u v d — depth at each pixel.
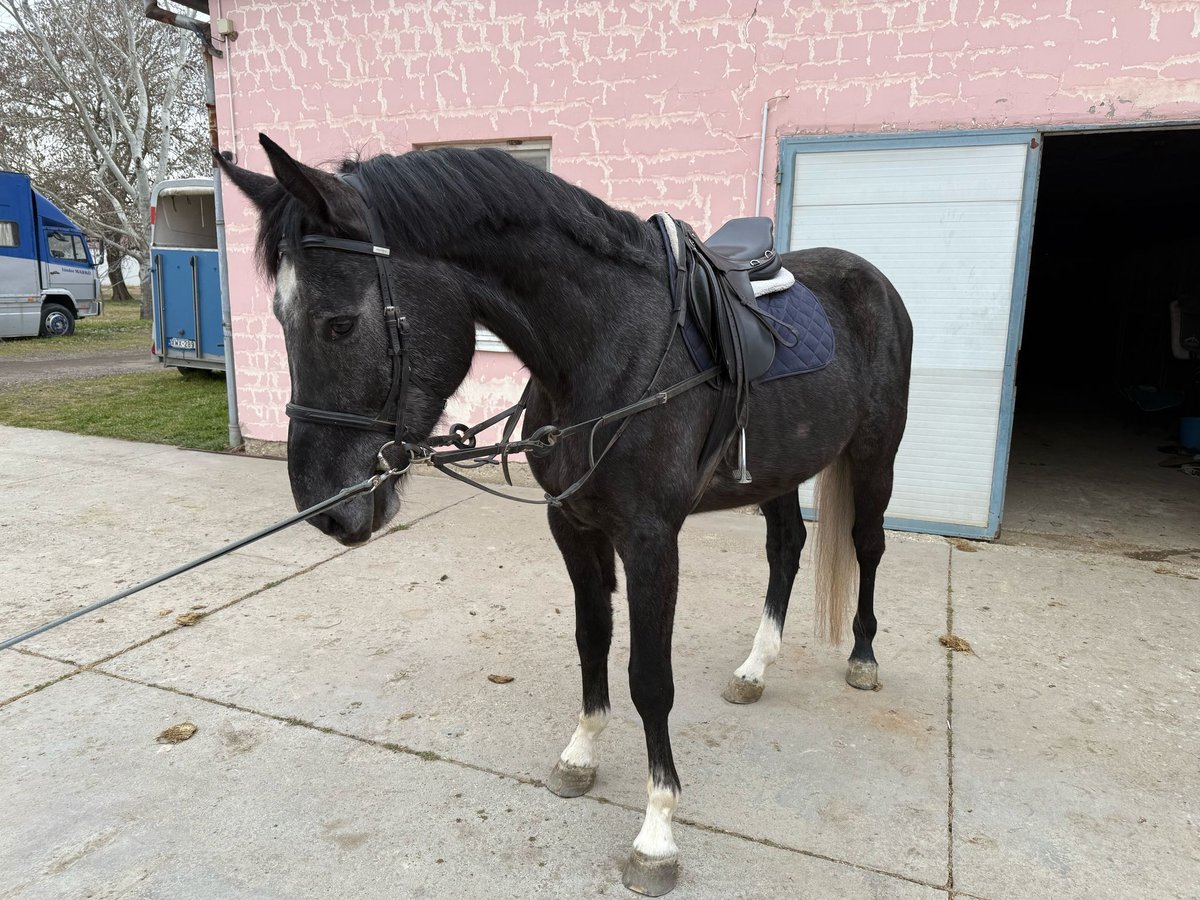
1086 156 6.66
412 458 1.65
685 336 1.86
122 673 2.86
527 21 4.91
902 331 2.71
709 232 4.77
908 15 4.11
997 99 4.04
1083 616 3.40
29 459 6.18
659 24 4.61
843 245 4.45
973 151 4.09
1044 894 1.82
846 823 2.07
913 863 1.92
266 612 3.42
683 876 1.88
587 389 1.79
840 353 2.43
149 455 6.34
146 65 22.12
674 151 4.73
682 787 2.23
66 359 12.97
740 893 1.82
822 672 2.92
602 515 1.85
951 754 2.38
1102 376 12.08
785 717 2.60
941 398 4.40
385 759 2.36
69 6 20.69
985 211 4.14
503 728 2.53
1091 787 2.21
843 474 2.73
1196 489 5.65
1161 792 2.19
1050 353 13.44
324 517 1.58
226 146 6.01
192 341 10.16
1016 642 3.14
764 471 2.19
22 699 2.67
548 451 1.86
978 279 4.21
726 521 4.82
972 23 4.01
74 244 16.95
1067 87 3.91
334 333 1.48
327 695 2.72
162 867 1.91
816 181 4.41
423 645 3.12
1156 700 2.70
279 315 1.52
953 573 3.92
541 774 2.29
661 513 1.80
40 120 22.20
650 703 1.84
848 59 4.27
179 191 9.86
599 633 2.14
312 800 2.16
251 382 6.31
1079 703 2.68
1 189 14.70
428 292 1.58
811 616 3.44
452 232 1.60
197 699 2.69
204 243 10.70
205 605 3.48
